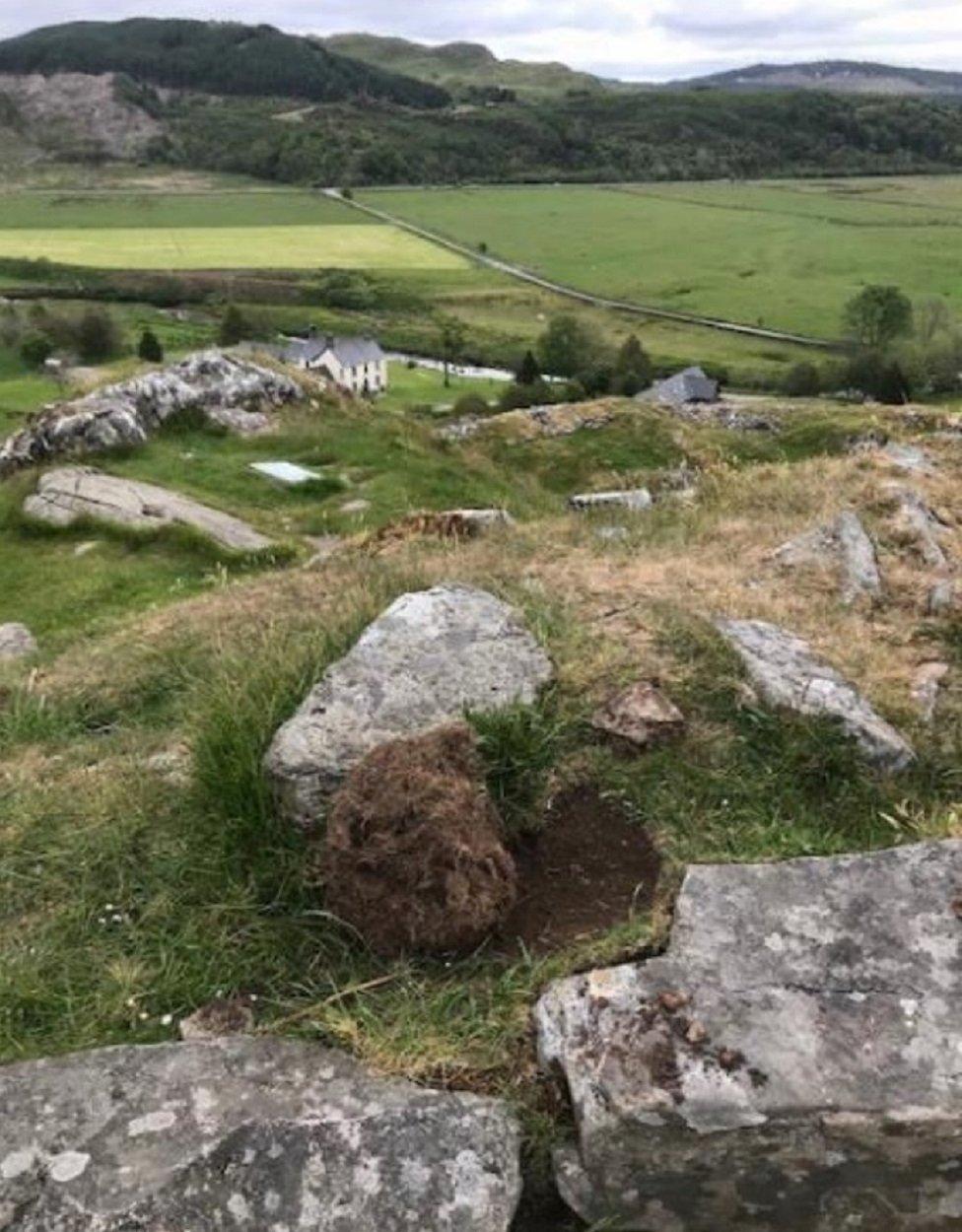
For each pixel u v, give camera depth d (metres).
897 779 4.90
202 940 4.09
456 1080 3.40
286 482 18.08
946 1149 2.90
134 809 4.90
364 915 3.98
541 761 4.69
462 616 5.54
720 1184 2.94
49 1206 2.93
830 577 6.82
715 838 4.48
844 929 3.51
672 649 5.50
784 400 68.31
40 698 6.95
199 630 7.89
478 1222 2.88
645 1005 3.24
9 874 4.60
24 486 16.56
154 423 20.12
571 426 26.19
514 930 4.05
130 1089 3.30
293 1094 3.27
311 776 4.47
